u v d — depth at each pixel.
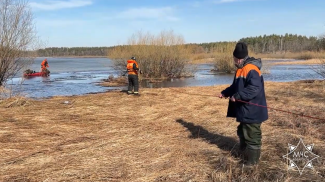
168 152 4.84
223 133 5.94
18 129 6.23
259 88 4.00
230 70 28.66
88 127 6.49
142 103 9.53
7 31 11.93
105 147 5.11
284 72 27.83
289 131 5.93
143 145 5.21
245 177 3.78
